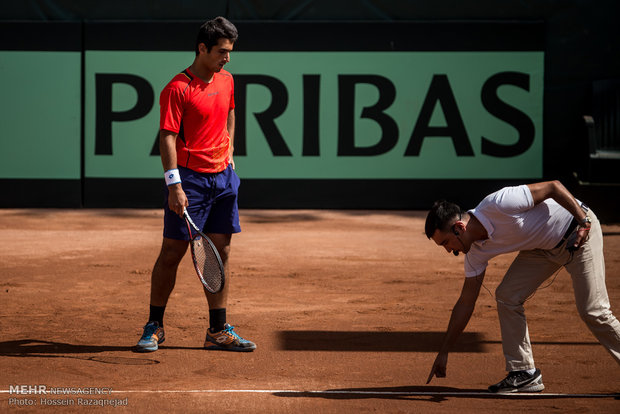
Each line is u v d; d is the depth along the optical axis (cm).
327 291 2111
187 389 1227
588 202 3947
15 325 1673
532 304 1941
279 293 2075
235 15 4356
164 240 1461
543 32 4331
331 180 4394
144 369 1345
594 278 1157
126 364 1374
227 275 1497
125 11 4347
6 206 4353
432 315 1819
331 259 2678
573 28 4344
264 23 4322
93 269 2422
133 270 2406
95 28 4309
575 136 4388
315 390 1229
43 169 4341
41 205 4359
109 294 2028
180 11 4353
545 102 4388
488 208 1133
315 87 4353
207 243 1402
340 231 3497
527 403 1168
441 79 4353
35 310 1830
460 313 1185
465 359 1433
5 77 4303
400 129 4369
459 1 4366
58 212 4200
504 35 4331
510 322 1217
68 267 2458
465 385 1266
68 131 4334
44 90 4319
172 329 1653
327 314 1817
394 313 1836
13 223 3706
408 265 2566
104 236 3259
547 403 1169
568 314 1830
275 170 4384
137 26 4316
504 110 4353
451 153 4375
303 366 1377
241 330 1647
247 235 3325
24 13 4328
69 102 4325
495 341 1567
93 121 4341
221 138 1473
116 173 4366
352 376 1315
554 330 1666
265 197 4391
